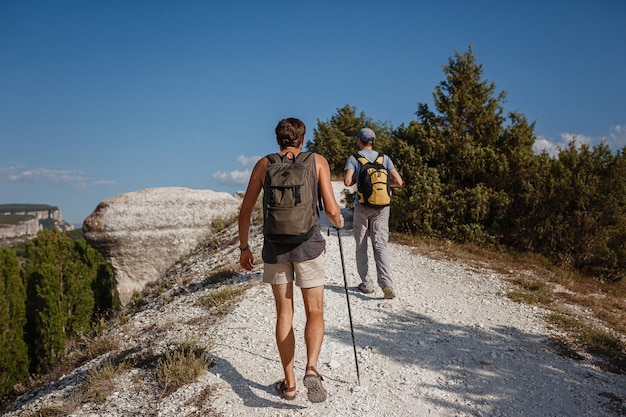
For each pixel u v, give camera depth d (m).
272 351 4.65
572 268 9.85
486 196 10.05
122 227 13.35
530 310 6.28
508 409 3.74
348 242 9.40
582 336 5.32
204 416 3.58
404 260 8.59
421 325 5.49
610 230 9.97
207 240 13.15
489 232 10.36
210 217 13.95
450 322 5.66
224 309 5.96
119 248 13.40
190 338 5.07
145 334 5.87
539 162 10.52
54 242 15.88
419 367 4.40
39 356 15.00
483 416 3.62
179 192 14.34
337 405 3.68
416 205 10.31
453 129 10.86
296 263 3.37
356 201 6.27
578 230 10.05
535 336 5.34
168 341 5.20
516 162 10.38
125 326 6.48
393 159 10.96
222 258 9.90
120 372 4.55
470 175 10.70
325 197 3.43
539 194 10.12
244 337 4.99
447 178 10.73
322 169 3.46
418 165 10.75
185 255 13.24
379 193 5.96
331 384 4.02
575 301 7.14
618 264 9.82
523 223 10.32
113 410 3.88
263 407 3.65
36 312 16.19
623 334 5.89
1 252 15.50
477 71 11.14
